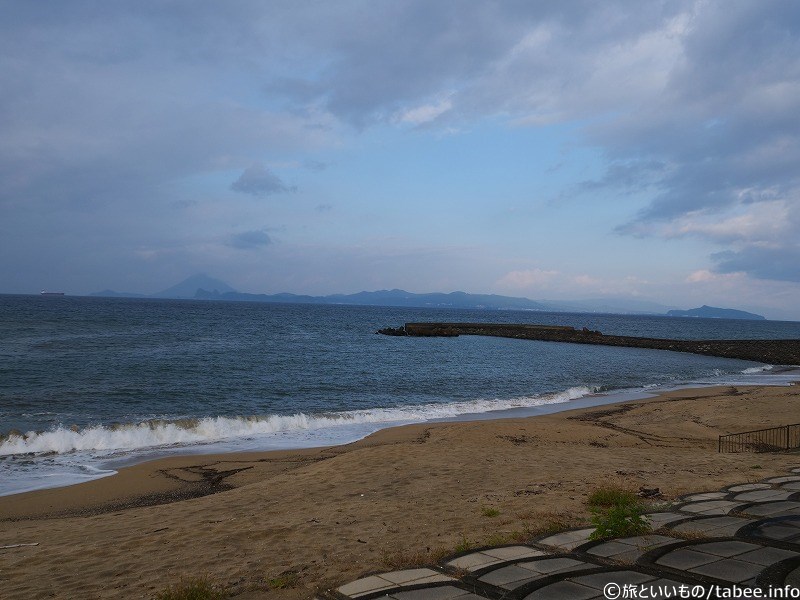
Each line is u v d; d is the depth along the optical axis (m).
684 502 7.00
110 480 11.66
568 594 4.06
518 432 16.17
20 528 8.34
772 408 20.36
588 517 6.60
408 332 79.00
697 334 112.38
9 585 5.54
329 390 27.05
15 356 33.38
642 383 34.31
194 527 7.48
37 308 102.00
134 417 19.08
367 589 4.43
